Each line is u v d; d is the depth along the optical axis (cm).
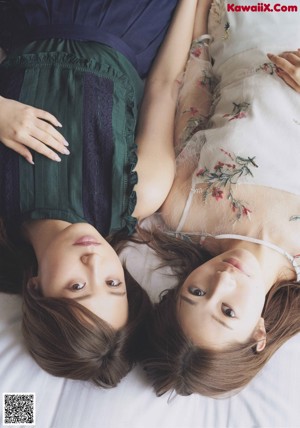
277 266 112
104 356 97
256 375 109
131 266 120
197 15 133
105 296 97
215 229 114
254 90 115
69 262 97
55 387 104
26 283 106
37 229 107
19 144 103
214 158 114
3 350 107
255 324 103
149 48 125
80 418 101
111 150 107
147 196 113
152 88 127
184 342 99
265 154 112
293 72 111
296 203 111
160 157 117
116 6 116
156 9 123
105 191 107
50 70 110
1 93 111
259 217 111
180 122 126
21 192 105
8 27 122
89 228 101
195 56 131
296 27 118
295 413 107
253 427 106
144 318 106
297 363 112
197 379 100
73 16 115
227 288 100
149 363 102
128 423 101
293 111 113
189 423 105
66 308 94
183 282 107
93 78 110
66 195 106
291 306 115
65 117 107
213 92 130
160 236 121
